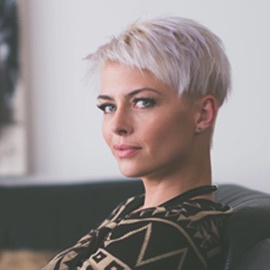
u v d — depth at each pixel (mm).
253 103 2387
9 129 2500
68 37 2461
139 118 827
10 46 2461
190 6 2379
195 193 886
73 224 2107
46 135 2523
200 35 848
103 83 859
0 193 2146
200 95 849
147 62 807
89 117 2486
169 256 782
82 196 2123
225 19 2363
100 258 792
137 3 2406
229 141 2408
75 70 2471
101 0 2430
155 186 904
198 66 831
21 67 2471
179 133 841
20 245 2111
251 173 2414
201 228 830
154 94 816
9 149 2506
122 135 832
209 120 863
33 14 2461
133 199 1058
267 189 2408
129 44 823
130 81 821
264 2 2344
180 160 869
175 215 816
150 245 781
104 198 2117
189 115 846
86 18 2441
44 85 2496
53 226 2109
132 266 768
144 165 837
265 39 2359
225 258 849
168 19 852
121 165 848
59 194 2131
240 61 2373
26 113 2500
